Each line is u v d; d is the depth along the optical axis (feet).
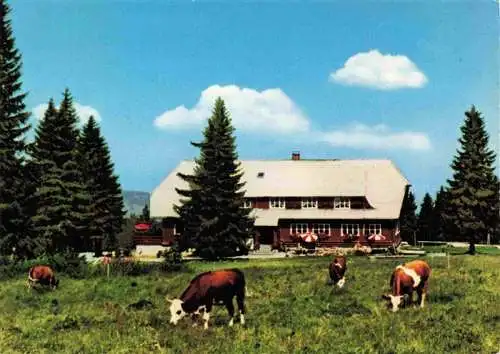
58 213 169.07
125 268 107.55
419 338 53.62
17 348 55.21
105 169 203.62
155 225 225.35
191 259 164.04
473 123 188.65
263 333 57.47
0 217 146.61
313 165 229.66
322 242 208.44
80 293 85.81
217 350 51.44
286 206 217.77
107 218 195.21
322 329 58.39
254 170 229.66
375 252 195.72
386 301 71.41
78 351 53.16
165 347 52.75
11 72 154.30
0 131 151.23
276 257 172.04
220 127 168.14
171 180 226.17
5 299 81.66
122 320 63.82
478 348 51.29
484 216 187.11
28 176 155.22
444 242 265.34
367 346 51.90
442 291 77.92
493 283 85.76
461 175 188.85
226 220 164.14
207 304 59.67
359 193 213.25
